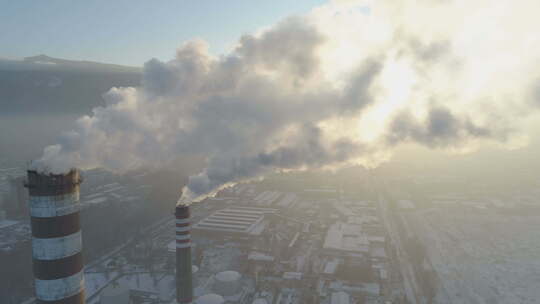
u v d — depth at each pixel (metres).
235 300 92.38
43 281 48.78
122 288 92.88
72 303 50.28
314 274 105.56
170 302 93.25
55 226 48.62
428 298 95.94
